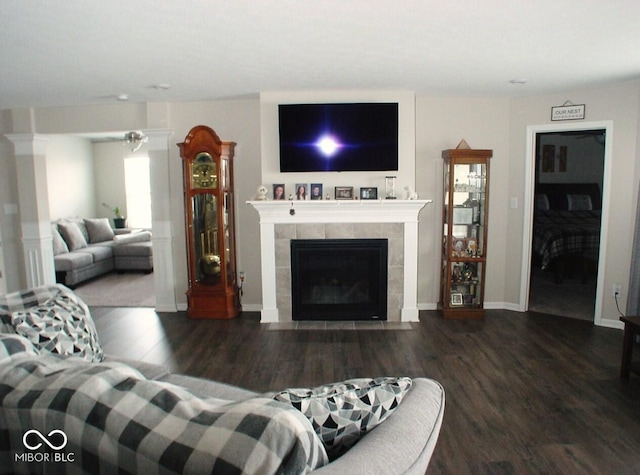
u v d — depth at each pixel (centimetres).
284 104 421
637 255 376
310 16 229
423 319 447
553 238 561
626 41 274
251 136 460
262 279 437
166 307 486
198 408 103
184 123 465
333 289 440
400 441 114
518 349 364
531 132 446
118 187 838
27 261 511
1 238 510
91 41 262
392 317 438
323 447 107
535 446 230
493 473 209
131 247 700
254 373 324
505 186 465
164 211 474
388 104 417
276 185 430
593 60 317
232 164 458
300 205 419
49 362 134
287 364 340
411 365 335
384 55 301
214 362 346
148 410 104
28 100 439
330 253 433
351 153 423
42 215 509
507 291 476
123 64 313
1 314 204
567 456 221
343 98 421
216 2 210
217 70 335
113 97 432
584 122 419
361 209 421
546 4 217
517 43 277
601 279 419
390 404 130
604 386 296
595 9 223
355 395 128
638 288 377
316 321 442
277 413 95
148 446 97
